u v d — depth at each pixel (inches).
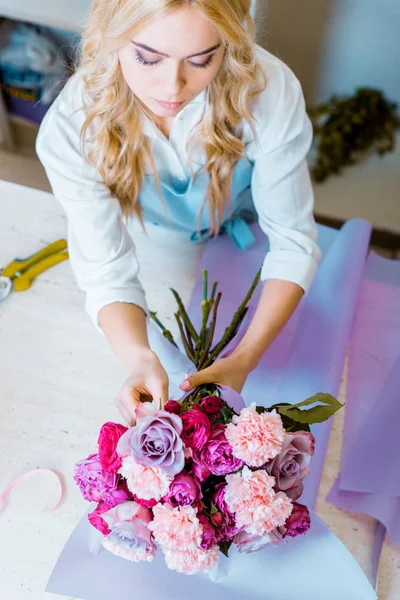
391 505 44.8
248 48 39.1
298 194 49.2
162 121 46.2
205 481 32.5
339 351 50.4
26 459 45.4
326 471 46.7
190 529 29.9
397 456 46.5
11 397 47.6
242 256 56.1
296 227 50.3
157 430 29.7
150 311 49.3
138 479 29.6
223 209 53.2
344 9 73.2
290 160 47.6
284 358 50.0
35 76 86.7
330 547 39.3
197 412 30.9
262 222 51.9
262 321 46.8
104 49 36.6
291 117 46.2
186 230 57.1
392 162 89.2
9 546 42.4
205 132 46.0
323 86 83.9
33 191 57.4
